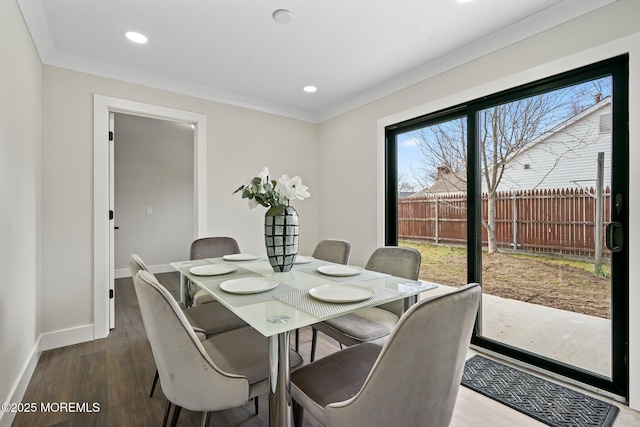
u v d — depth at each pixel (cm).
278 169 362
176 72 271
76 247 243
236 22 199
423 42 224
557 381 188
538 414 157
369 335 159
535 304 205
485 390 179
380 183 309
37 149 216
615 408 161
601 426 148
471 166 237
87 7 183
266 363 125
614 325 171
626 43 161
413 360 81
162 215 521
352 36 216
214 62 253
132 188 495
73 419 154
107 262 257
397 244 304
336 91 316
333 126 368
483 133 232
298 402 112
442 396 90
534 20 193
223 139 323
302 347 241
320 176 389
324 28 207
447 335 82
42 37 209
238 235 332
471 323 90
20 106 174
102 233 254
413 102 276
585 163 182
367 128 324
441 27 205
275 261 179
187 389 106
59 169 237
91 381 190
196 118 306
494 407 164
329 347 240
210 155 314
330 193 373
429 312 78
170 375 107
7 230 151
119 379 192
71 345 239
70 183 241
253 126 344
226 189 325
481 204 234
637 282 158
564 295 192
